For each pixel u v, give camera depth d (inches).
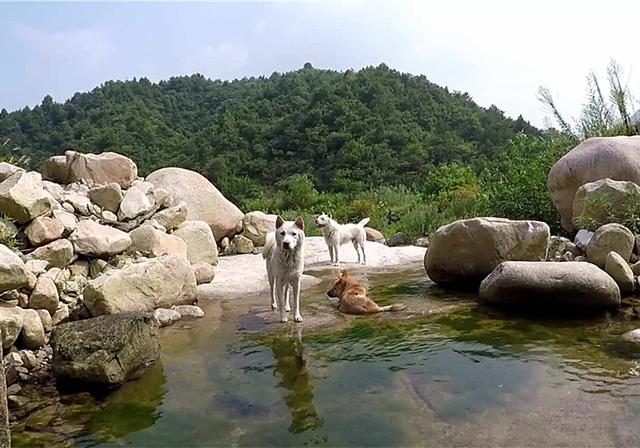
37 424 154.0
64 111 2281.0
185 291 277.9
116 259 299.0
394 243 576.1
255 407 157.9
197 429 146.6
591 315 232.7
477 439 132.6
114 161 395.9
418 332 219.1
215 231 442.3
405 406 152.3
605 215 323.3
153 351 201.0
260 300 294.7
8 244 255.4
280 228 244.8
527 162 498.0
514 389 159.2
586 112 485.4
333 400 158.9
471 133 1919.3
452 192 755.4
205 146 1873.8
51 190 329.1
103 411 161.3
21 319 206.2
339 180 1508.4
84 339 181.2
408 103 2158.0
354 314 255.8
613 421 137.3
